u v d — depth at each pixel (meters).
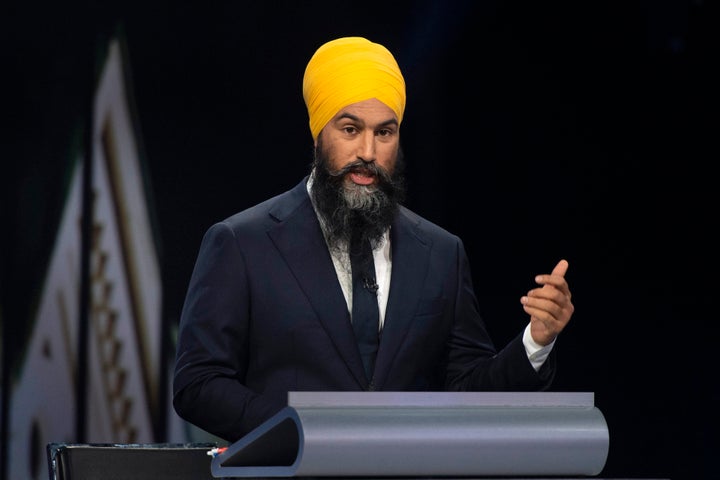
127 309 15.77
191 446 7.05
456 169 17.22
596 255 17.67
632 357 17.80
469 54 17.27
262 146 16.39
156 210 15.98
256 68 16.42
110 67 15.93
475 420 5.29
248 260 7.70
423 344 7.82
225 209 16.22
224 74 16.33
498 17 17.36
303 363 7.51
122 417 15.66
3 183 15.42
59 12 15.77
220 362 7.36
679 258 17.88
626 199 17.75
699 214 17.86
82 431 15.47
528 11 17.47
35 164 15.56
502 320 17.28
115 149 15.88
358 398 5.17
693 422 17.83
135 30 16.06
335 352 7.52
